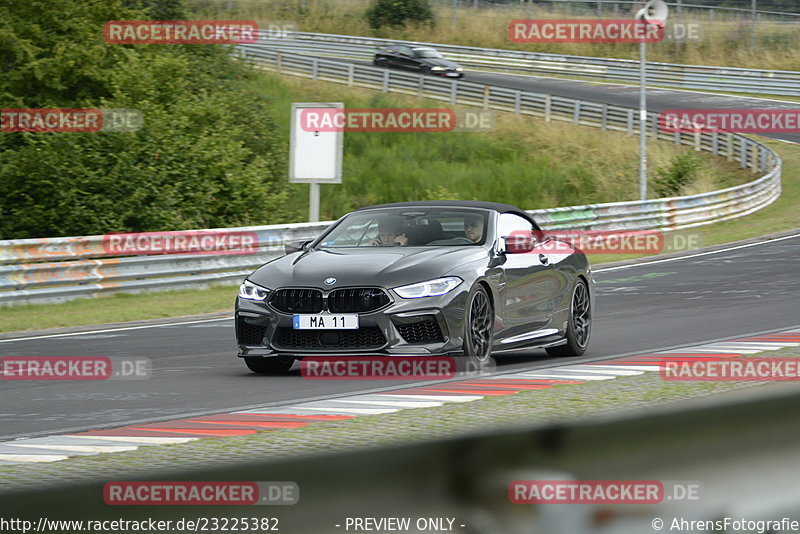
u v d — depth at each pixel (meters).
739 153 143.25
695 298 58.66
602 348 40.59
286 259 34.69
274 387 31.58
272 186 125.25
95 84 106.81
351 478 8.12
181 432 24.42
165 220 94.56
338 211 129.62
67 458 21.56
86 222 93.00
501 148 152.50
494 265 34.25
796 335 41.84
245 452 21.77
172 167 97.19
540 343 36.34
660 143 151.62
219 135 104.50
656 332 45.06
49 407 28.97
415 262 32.84
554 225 93.06
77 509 7.32
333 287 32.00
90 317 55.47
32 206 93.25
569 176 143.62
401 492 8.32
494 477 8.75
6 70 106.50
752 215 117.56
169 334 48.28
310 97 171.50
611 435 9.55
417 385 31.09
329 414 26.33
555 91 188.12
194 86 130.50
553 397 28.17
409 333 31.83
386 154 147.50
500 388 30.03
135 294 65.81
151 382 33.44
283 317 32.31
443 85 170.25
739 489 10.50
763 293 59.81
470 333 32.59
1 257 60.66
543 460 9.05
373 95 173.62
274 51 187.88
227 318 55.62
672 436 10.05
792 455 11.13
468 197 138.38
